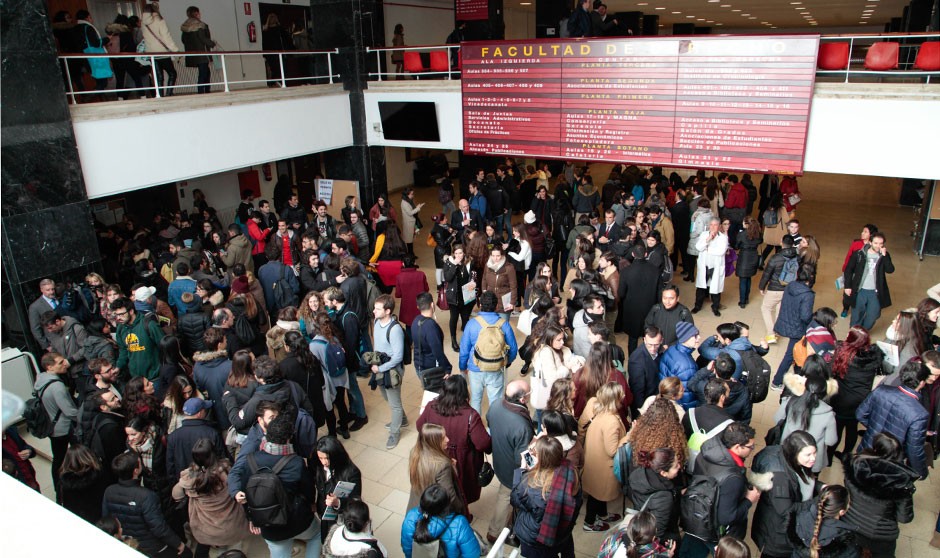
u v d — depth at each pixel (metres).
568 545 3.89
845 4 18.23
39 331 6.62
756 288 10.06
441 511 3.25
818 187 17.59
